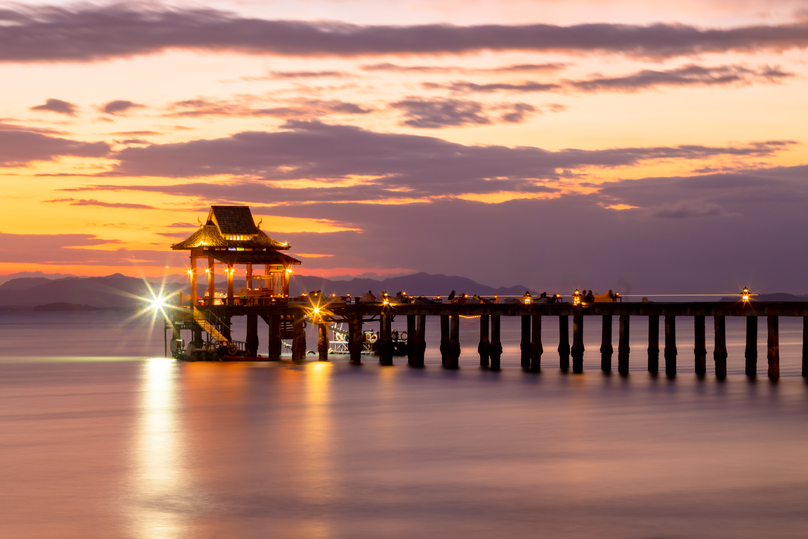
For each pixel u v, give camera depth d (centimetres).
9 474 3584
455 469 3619
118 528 2878
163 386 6556
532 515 2984
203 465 3731
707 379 6369
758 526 2861
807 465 3631
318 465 3712
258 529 2864
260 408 5303
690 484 3347
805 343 6394
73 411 5309
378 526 2884
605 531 2822
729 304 6344
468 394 5781
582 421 4678
